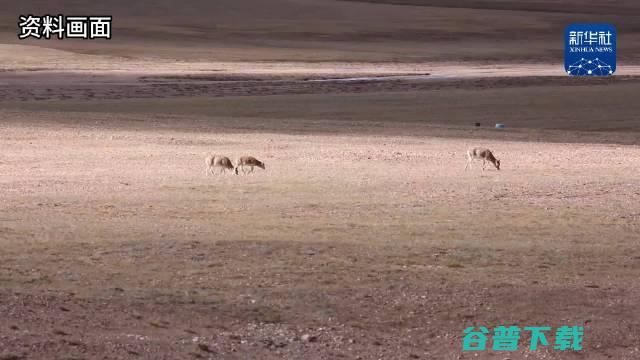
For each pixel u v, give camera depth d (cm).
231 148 13088
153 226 6706
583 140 15600
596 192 9006
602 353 3678
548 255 5781
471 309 4291
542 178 10025
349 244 6016
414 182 9575
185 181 9475
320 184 9331
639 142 15450
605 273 5256
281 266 5256
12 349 3094
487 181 9712
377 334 3822
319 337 3716
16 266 5112
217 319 3919
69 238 6097
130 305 4059
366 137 15188
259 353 3434
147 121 17200
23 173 10106
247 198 8312
